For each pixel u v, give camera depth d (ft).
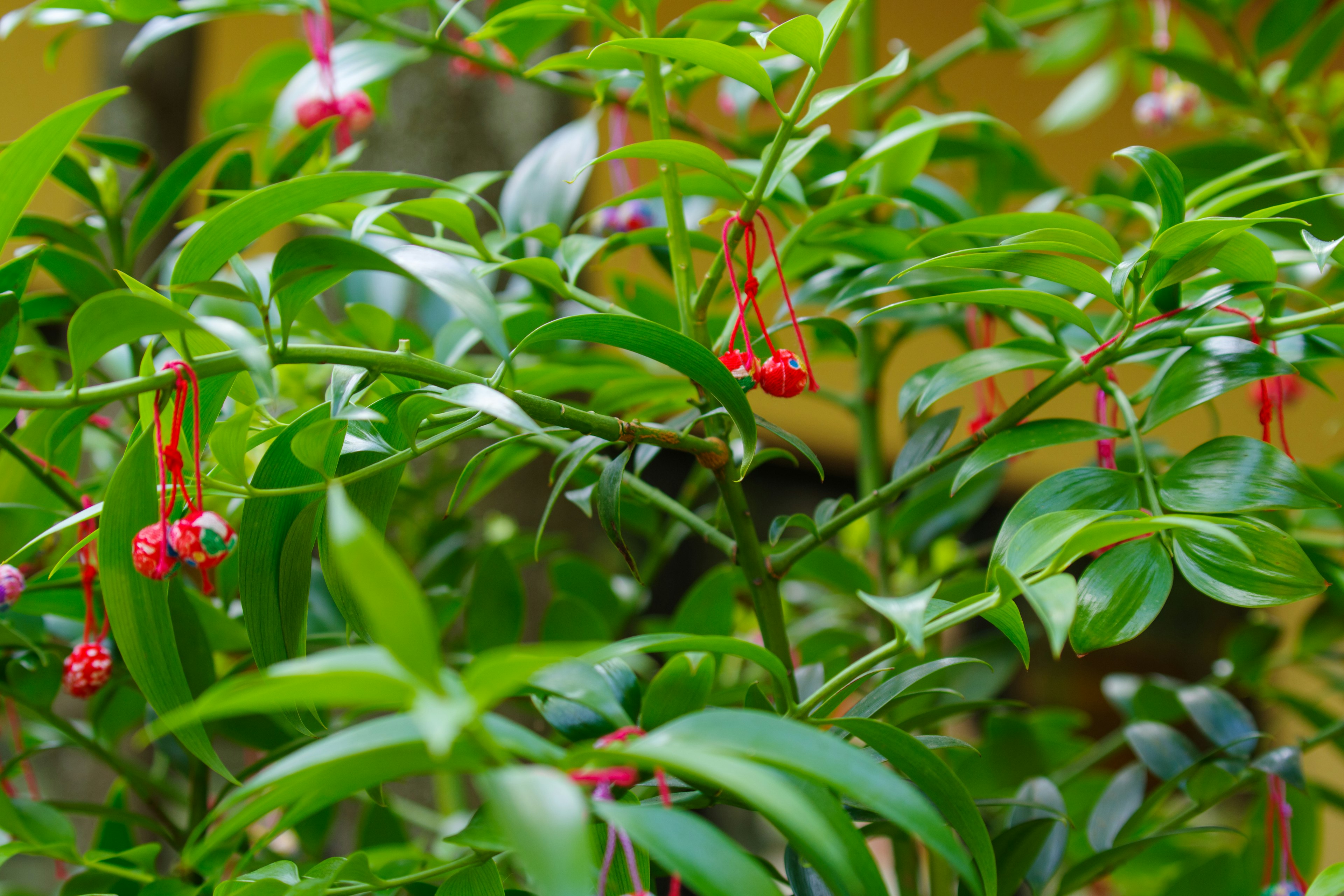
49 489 3.89
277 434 3.62
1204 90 4.62
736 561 3.84
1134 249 3.92
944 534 4.57
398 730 3.18
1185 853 4.60
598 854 3.49
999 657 4.67
